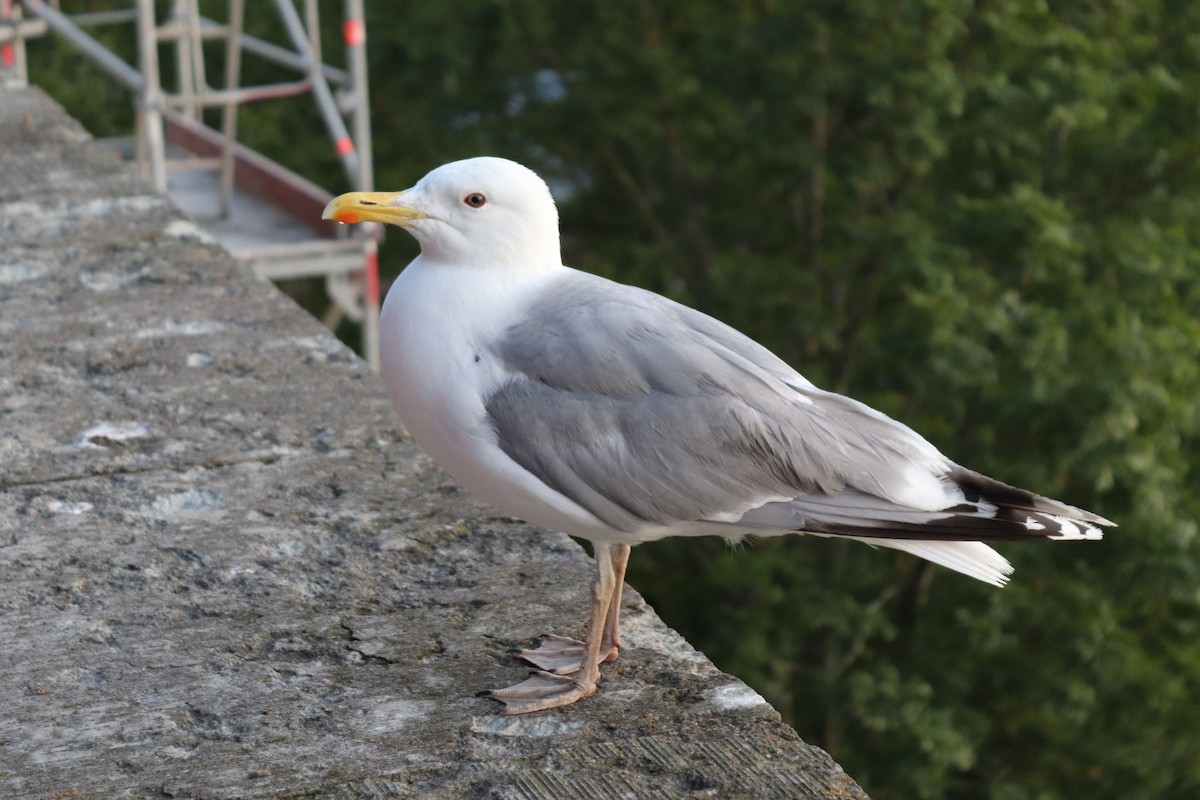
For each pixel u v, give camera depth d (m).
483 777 3.60
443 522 4.74
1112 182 17.06
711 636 17.31
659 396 3.75
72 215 7.42
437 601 4.34
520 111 20.27
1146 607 16.09
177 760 3.67
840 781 3.57
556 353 3.79
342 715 3.84
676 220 20.98
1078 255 15.29
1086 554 15.14
